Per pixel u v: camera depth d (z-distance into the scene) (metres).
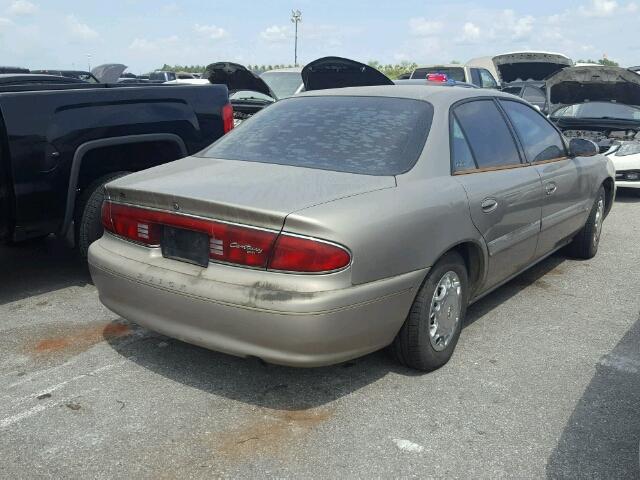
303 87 10.70
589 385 3.59
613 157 8.95
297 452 2.95
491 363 3.85
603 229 7.42
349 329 3.04
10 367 3.73
